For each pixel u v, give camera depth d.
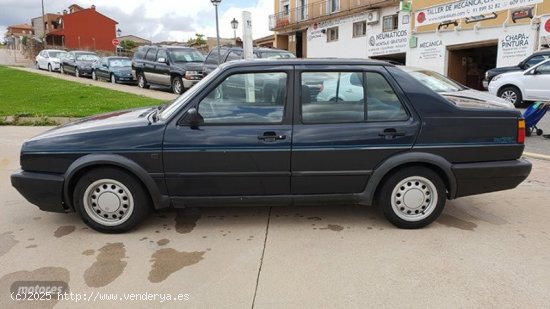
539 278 3.32
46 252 3.79
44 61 28.80
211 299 3.06
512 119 4.20
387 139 4.05
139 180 4.09
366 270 3.45
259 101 4.05
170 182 4.04
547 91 11.98
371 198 4.16
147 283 3.27
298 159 4.02
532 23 17.25
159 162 3.99
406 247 3.86
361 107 4.08
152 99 13.70
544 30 16.89
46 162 4.04
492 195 5.31
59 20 68.56
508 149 4.20
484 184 4.21
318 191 4.14
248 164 4.01
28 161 4.08
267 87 4.05
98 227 4.15
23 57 51.69
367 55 29.09
